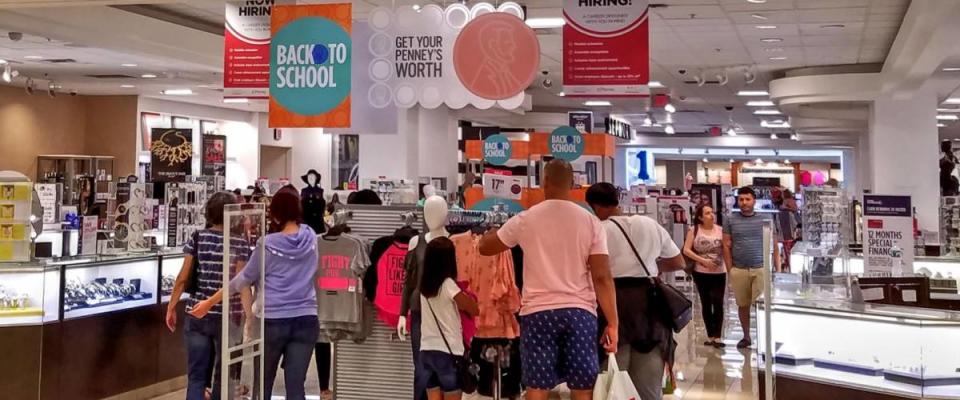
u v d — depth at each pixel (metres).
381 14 6.45
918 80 11.96
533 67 6.23
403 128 15.56
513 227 3.84
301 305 4.66
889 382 4.53
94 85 15.39
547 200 3.85
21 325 5.47
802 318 4.89
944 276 7.40
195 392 4.97
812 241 7.51
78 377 5.79
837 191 7.45
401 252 5.45
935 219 13.91
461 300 4.77
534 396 3.68
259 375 4.40
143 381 6.39
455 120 18.20
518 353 5.56
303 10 6.43
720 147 31.94
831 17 10.10
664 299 4.49
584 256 3.74
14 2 6.56
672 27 10.81
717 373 7.55
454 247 4.87
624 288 4.52
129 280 6.39
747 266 8.34
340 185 17.92
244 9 7.33
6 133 15.57
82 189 12.27
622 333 4.47
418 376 5.08
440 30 6.41
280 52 6.45
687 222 13.70
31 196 5.68
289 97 6.42
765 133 31.22
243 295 4.27
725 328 10.32
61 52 11.78
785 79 14.63
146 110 17.16
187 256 5.04
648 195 14.58
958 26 7.98
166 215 7.30
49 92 14.44
